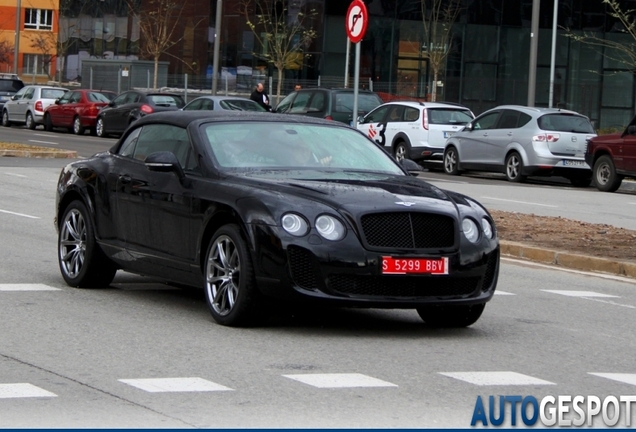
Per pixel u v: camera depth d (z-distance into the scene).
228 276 10.46
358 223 9.95
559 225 19.75
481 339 10.48
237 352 9.41
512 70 60.84
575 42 60.72
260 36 60.94
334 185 10.52
